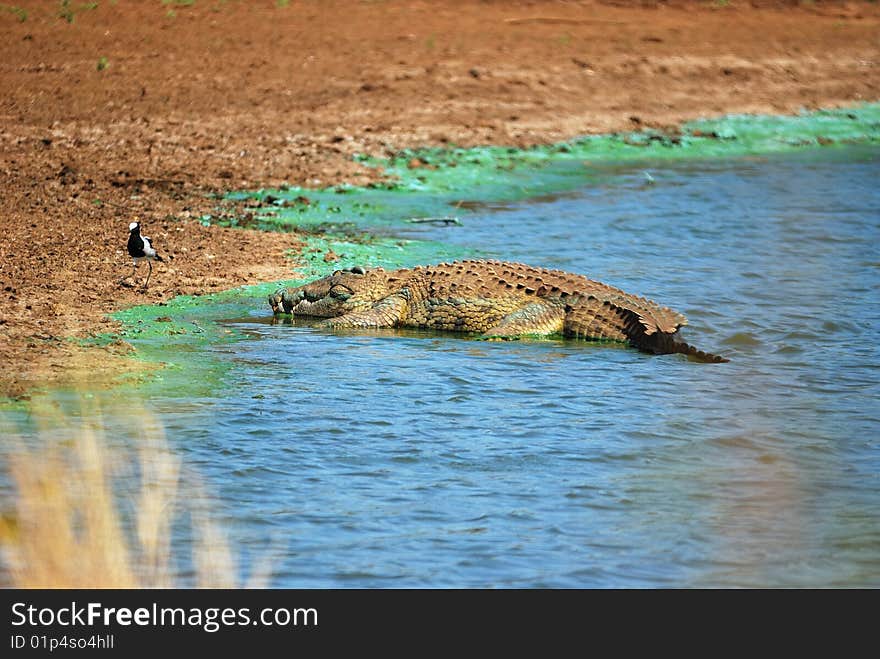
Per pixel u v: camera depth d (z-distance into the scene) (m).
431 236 64.94
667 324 46.81
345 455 33.56
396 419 36.66
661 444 35.12
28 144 78.12
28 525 27.17
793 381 42.09
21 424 34.72
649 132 100.62
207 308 49.59
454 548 27.94
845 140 104.56
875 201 78.31
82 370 40.00
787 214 73.62
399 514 29.69
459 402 38.59
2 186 67.38
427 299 49.38
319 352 44.25
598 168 88.12
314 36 114.31
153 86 95.31
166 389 38.69
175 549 27.20
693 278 57.31
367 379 40.84
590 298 48.31
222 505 29.75
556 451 34.28
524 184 81.25
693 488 31.81
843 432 36.56
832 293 54.97
